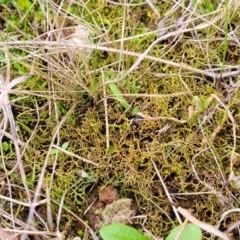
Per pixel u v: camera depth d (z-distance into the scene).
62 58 0.26
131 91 0.26
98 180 0.24
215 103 0.25
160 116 0.25
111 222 0.23
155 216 0.23
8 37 0.27
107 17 0.29
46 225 0.22
